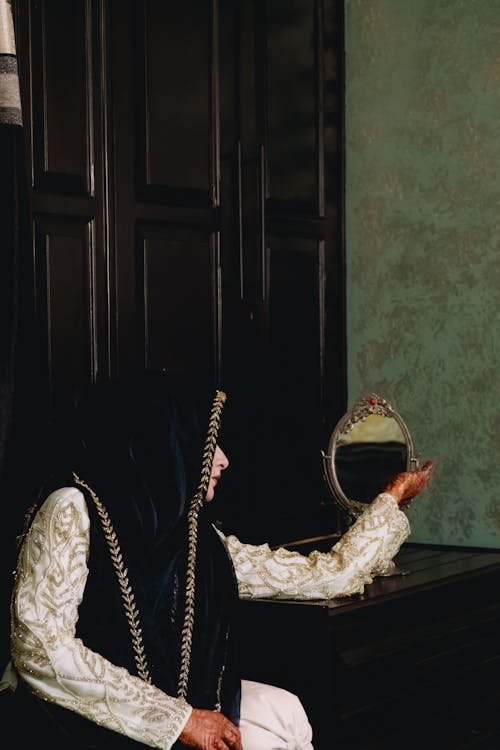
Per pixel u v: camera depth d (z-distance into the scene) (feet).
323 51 13.91
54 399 10.78
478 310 13.55
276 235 13.34
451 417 13.75
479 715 11.07
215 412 8.11
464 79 13.62
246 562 9.32
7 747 7.65
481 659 11.21
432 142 13.85
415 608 10.39
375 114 14.21
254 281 13.00
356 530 9.86
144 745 7.45
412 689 10.21
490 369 13.47
